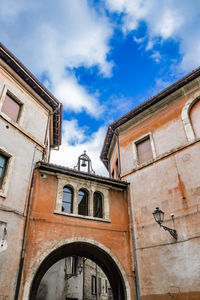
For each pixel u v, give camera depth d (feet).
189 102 44.21
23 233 33.53
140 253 38.78
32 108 44.68
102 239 39.40
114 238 40.50
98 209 44.01
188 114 43.50
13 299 28.89
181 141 42.27
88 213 41.14
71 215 38.78
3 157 35.94
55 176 41.16
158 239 37.70
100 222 40.86
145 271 36.96
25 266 31.76
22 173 37.11
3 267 29.22
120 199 45.42
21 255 31.89
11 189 34.35
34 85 45.01
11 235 31.71
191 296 31.17
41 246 34.22
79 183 42.78
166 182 40.86
